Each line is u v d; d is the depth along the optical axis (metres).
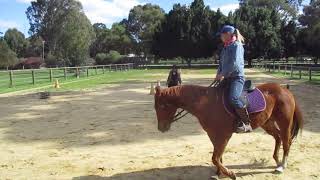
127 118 13.98
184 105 7.13
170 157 8.91
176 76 18.67
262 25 73.88
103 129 12.06
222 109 7.05
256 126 7.49
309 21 74.56
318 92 22.89
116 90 25.38
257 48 73.75
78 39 89.69
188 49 76.19
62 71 46.78
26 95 22.53
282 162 7.89
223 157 8.83
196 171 7.95
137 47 116.44
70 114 15.10
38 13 97.31
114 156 9.06
